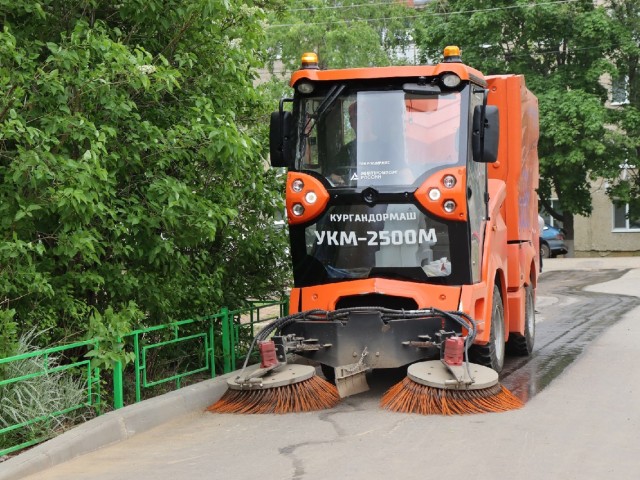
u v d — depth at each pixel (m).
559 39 34.62
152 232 8.84
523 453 6.62
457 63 9.08
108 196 8.38
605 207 41.06
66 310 8.27
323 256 9.21
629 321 15.20
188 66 9.42
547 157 33.59
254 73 10.69
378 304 9.25
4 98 7.50
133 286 8.91
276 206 10.70
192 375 10.25
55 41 8.89
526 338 11.61
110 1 8.95
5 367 7.18
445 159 8.99
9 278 7.66
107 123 8.47
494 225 10.12
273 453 6.88
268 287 11.27
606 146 33.59
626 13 35.12
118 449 7.27
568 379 9.84
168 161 8.83
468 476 6.03
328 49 36.66
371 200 9.05
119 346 8.00
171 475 6.37
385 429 7.50
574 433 7.23
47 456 6.70
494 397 8.18
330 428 7.63
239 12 9.75
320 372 10.70
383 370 10.75
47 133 7.65
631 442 6.92
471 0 34.69
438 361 8.60
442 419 7.83
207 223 8.63
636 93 35.22
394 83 9.20
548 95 33.09
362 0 40.53
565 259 31.34
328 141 9.27
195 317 9.62
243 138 9.03
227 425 7.97
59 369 7.45
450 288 8.90
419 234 8.98
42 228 8.34
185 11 8.87
